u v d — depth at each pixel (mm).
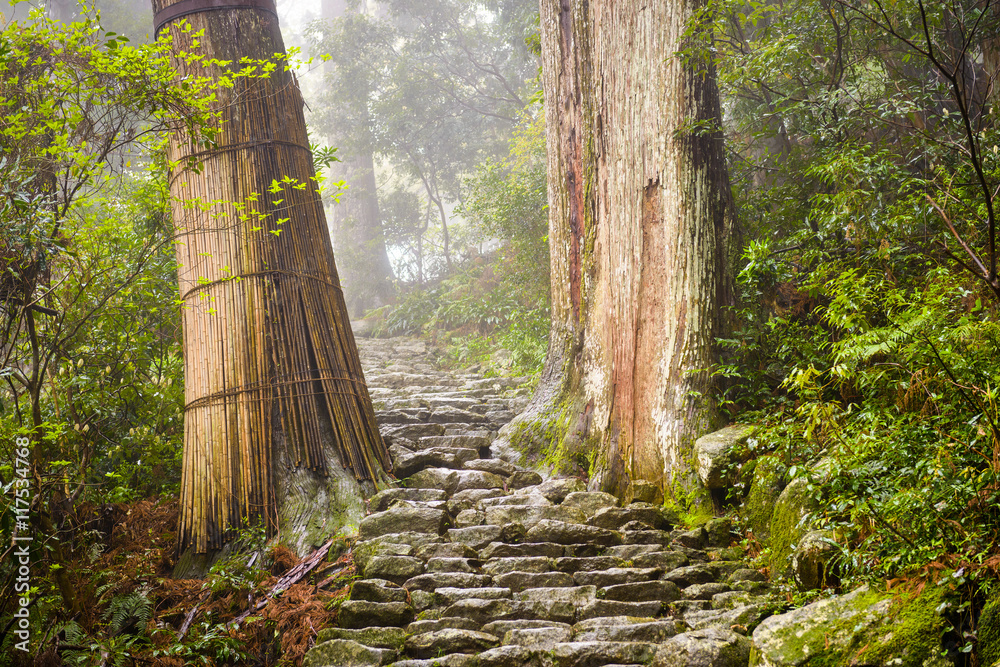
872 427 2875
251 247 5008
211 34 5125
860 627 2520
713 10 5012
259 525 4574
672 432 4793
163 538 4797
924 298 3420
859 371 3430
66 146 3570
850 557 2791
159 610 4023
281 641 3607
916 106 4586
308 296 5168
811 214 4645
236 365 4836
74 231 4262
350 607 3549
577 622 3395
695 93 5141
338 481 4832
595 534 4230
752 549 3959
